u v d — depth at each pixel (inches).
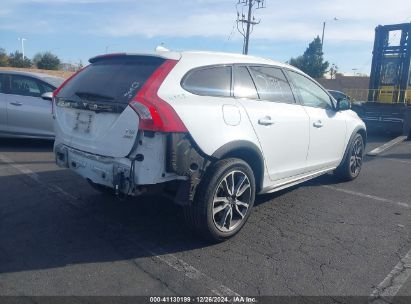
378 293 123.0
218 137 144.0
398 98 528.1
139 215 179.5
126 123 132.5
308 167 203.8
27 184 219.9
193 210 143.9
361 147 260.8
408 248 155.4
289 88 191.3
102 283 123.1
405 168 304.8
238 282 126.4
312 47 2493.8
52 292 117.3
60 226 165.0
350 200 215.2
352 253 149.6
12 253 140.3
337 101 225.3
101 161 144.6
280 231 168.2
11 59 2103.8
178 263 137.3
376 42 553.9
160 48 159.3
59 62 2201.0
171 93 137.9
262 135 163.8
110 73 152.8
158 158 130.3
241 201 159.2
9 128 309.1
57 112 167.2
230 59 164.9
